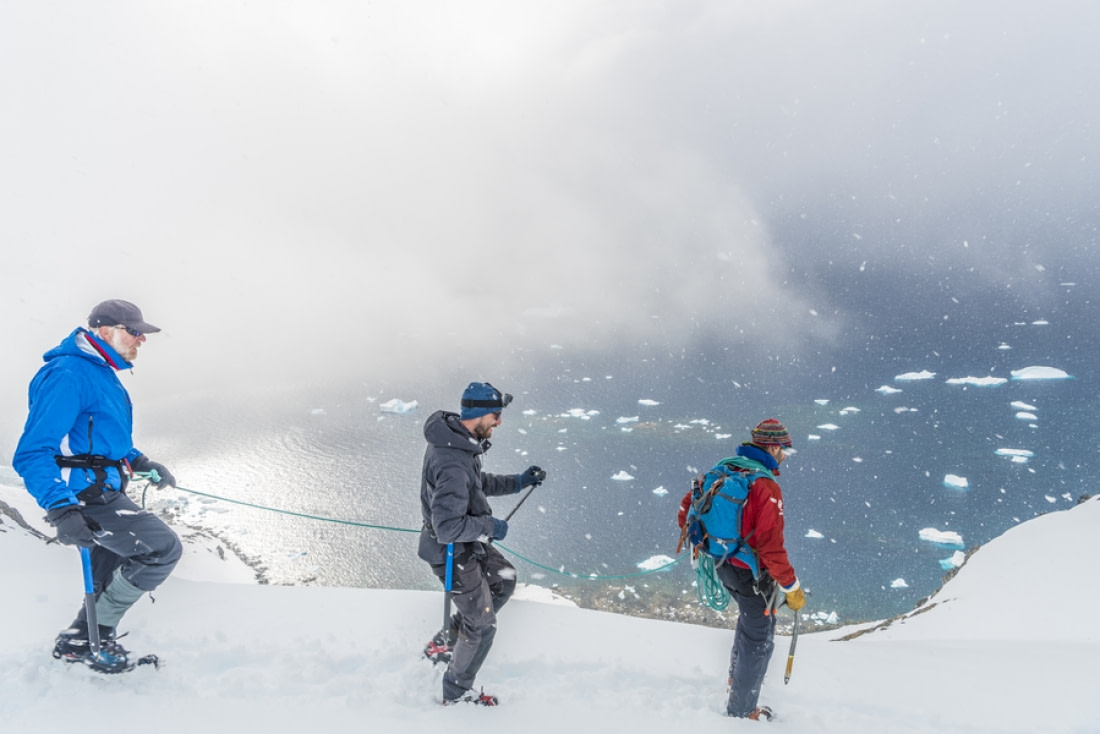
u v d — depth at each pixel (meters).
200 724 2.89
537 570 36.06
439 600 4.53
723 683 3.66
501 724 3.07
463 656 3.20
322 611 4.28
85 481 3.08
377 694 3.24
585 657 3.87
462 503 3.09
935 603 8.84
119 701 3.03
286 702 3.13
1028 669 4.17
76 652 3.26
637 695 3.42
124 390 3.35
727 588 3.30
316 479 52.25
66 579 4.75
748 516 3.19
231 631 3.93
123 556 3.21
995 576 8.88
